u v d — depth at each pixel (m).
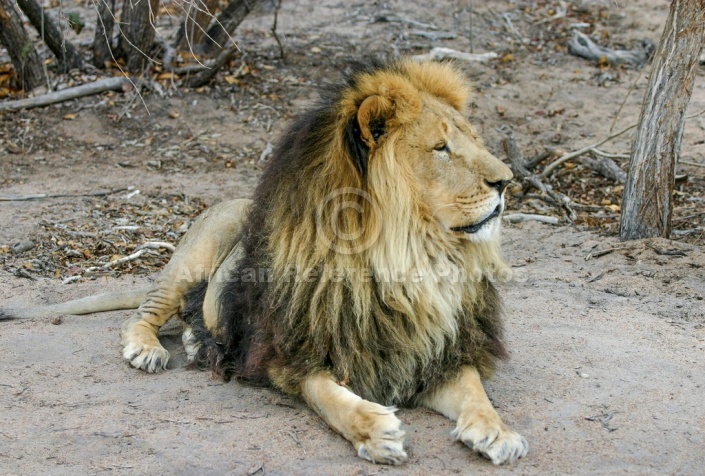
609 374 9.27
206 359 9.63
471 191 7.97
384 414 7.55
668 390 8.86
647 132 13.82
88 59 23.42
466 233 8.13
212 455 7.54
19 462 7.45
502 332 9.12
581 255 13.84
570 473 7.20
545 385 8.98
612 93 23.61
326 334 8.11
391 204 7.88
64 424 8.16
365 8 28.52
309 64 24.25
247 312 8.86
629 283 12.40
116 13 24.33
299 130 8.42
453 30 27.03
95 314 11.70
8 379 9.27
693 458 7.46
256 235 8.76
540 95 23.39
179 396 8.83
